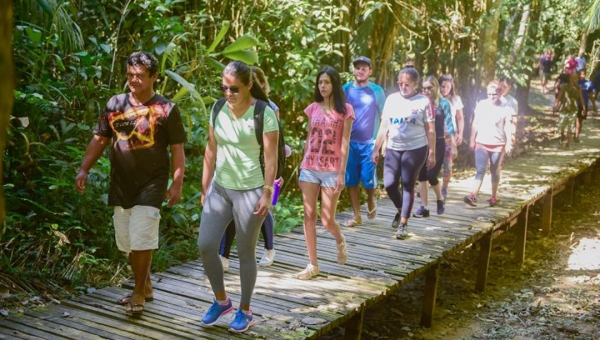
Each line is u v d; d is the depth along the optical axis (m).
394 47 10.01
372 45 9.80
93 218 5.73
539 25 17.81
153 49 6.89
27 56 5.66
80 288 4.94
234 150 3.71
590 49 22.61
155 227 3.98
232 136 3.70
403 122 6.05
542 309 6.61
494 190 8.02
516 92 18.16
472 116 12.88
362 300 4.71
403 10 10.04
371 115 6.27
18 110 5.58
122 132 3.86
